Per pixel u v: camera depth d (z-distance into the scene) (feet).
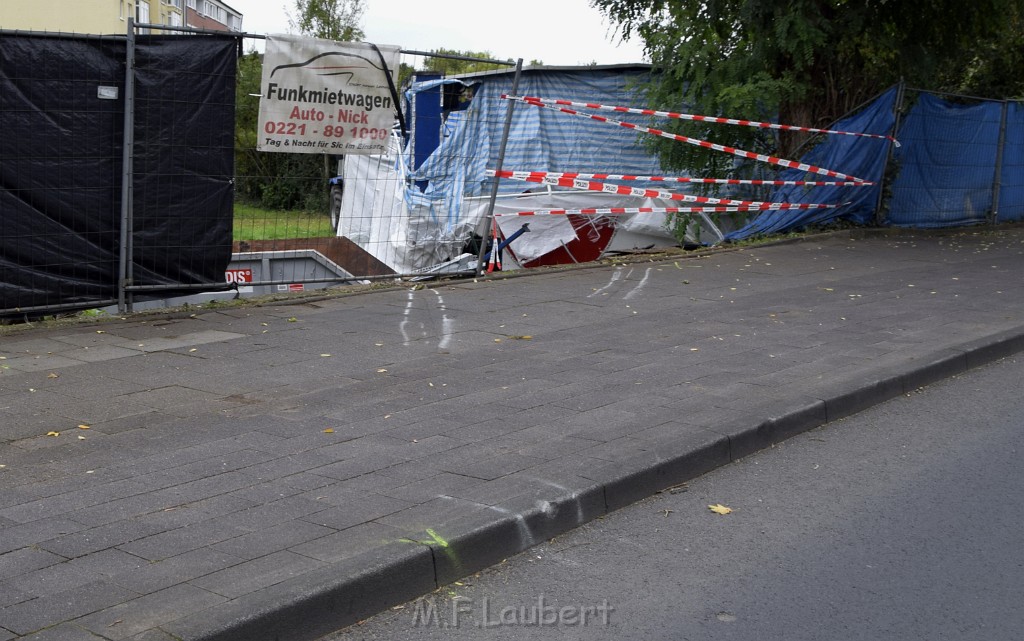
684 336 27.02
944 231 54.19
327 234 33.14
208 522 13.99
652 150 48.21
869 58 51.78
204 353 24.53
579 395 21.04
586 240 48.21
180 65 28.32
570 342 26.18
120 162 28.02
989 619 12.42
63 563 12.59
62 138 26.96
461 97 40.81
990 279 37.17
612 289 34.17
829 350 25.36
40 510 14.42
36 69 26.32
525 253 46.96
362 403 20.31
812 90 49.55
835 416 21.03
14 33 25.86
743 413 19.71
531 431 18.49
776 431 19.48
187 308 29.71
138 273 28.84
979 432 20.26
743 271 38.45
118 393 20.89
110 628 10.88
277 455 17.01
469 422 19.04
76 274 27.91
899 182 53.42
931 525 15.48
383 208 34.40
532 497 15.05
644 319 29.25
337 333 26.91
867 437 19.95
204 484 15.56
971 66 66.90
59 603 11.46
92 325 27.35
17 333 26.35
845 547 14.64
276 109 30.12
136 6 117.39
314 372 22.81
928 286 35.50
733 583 13.44
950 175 56.24
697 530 15.26
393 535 13.51
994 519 15.71
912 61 51.11
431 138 36.45
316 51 30.32
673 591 13.20
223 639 10.93
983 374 24.95
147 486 15.46
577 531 15.19
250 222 31.04
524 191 48.57
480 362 23.93
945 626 12.24
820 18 46.50
